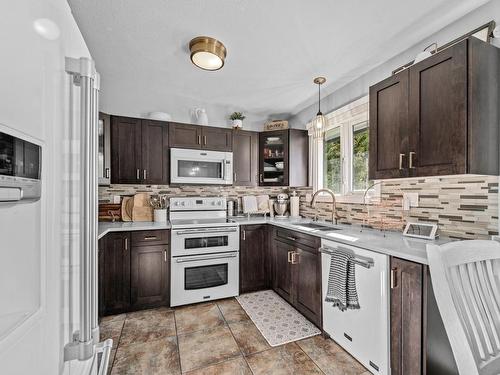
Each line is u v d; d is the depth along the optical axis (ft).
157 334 6.49
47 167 1.64
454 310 2.46
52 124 1.72
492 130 4.47
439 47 5.70
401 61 6.69
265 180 10.74
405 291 4.31
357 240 5.57
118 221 9.09
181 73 8.17
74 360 2.08
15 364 1.31
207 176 9.79
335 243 6.00
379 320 4.76
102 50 6.84
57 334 1.80
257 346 5.98
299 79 8.38
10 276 1.29
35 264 1.51
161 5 5.14
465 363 2.35
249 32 5.94
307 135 10.76
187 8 5.21
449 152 4.43
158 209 9.11
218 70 7.86
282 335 6.42
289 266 8.10
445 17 5.30
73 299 1.98
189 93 9.80
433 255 2.68
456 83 4.33
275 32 5.92
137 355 5.65
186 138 9.55
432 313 3.92
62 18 1.89
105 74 8.34
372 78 7.63
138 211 9.16
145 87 9.38
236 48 6.58
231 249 8.88
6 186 1.20
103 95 9.14
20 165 1.33
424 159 4.87
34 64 1.49
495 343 2.80
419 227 5.84
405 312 4.31
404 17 5.33
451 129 4.41
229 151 10.22
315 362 5.42
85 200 2.01
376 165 5.99
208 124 10.72
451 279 2.69
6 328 1.25
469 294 2.83
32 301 1.47
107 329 6.73
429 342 3.95
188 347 5.95
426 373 3.98
